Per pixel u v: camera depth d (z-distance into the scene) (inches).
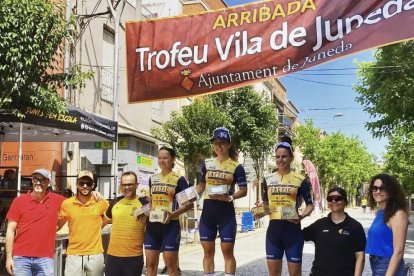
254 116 931.3
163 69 397.1
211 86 385.4
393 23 344.5
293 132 2235.5
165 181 278.4
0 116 366.9
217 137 275.7
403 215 200.5
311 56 360.5
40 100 363.6
